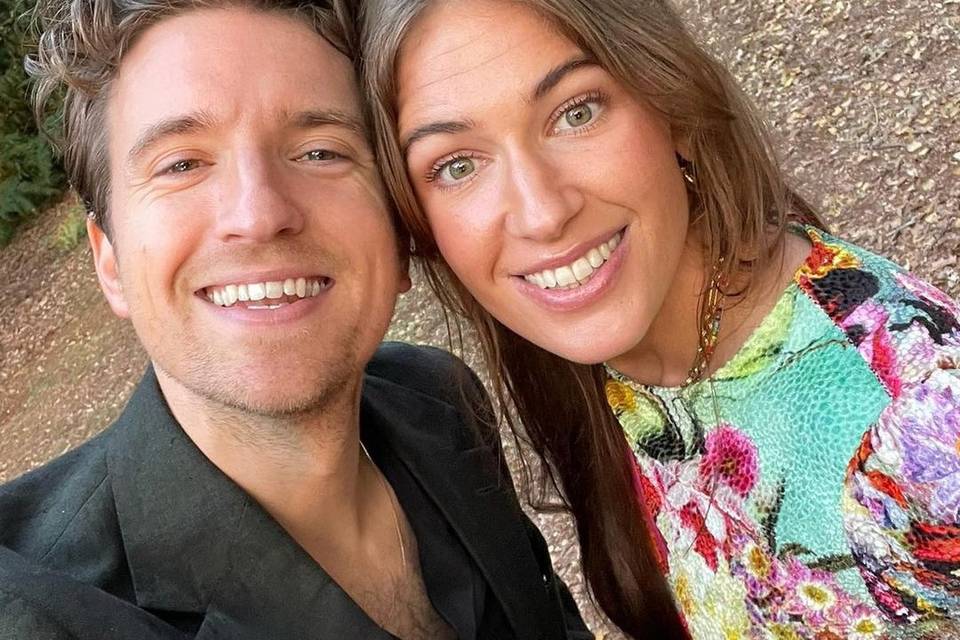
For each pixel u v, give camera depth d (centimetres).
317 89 50
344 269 51
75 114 52
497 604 58
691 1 173
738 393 52
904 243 113
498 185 50
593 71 49
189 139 49
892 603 49
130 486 48
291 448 51
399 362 67
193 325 50
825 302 49
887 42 137
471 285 54
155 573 47
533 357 63
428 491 57
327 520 54
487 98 48
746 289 52
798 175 130
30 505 50
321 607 49
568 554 103
